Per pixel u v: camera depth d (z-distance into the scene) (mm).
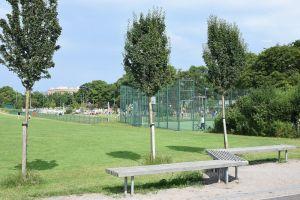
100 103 150375
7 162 18406
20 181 12461
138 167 11547
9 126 45562
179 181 12359
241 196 10617
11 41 12867
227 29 19375
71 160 18875
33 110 125125
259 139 29406
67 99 168125
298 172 14414
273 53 60906
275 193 10992
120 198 10469
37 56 12961
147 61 16188
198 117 44000
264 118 32969
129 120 54812
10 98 172125
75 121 64062
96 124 53438
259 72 61219
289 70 60000
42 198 10422
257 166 15859
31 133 35156
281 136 31797
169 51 16734
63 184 12461
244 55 19516
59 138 30375
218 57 19344
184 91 43344
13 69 13008
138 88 16750
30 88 13180
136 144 26281
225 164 12258
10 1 12734
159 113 46250
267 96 33438
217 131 37938
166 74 16672
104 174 14555
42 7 13008
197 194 10891
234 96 41000
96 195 10805
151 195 10812
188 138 30922
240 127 34844
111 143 26906
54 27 13219
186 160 17266
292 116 32500
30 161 18672
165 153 20922
